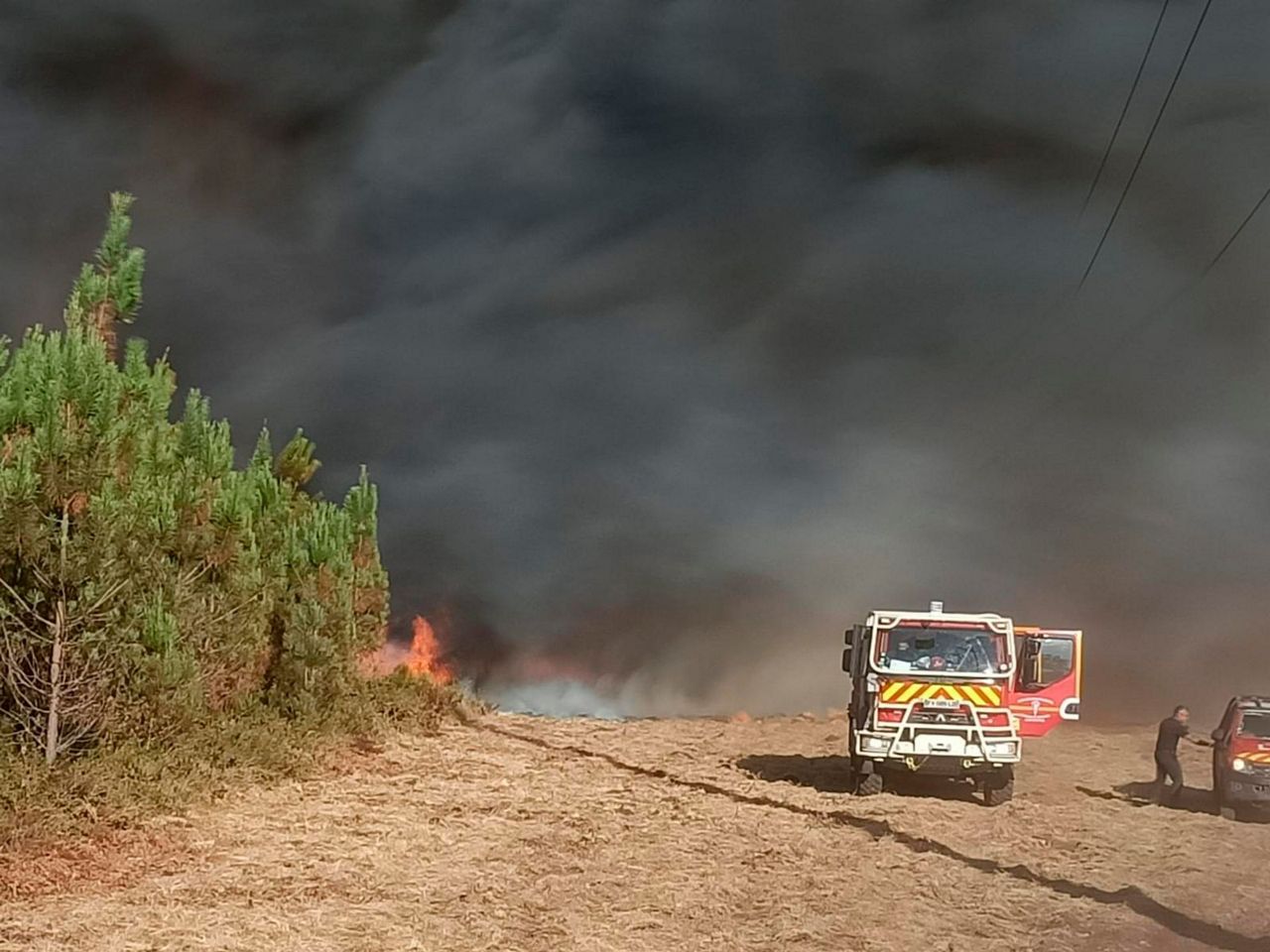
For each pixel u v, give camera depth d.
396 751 22.55
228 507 17.11
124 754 15.43
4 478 13.78
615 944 10.95
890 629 20.88
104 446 14.62
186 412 17.45
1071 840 17.31
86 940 10.12
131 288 16.16
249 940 10.39
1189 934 11.98
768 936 11.46
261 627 20.02
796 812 18.88
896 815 18.89
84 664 14.73
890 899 13.12
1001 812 19.69
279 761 18.55
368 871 13.34
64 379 14.45
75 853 12.93
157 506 15.64
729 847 15.78
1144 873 15.09
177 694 15.88
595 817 17.48
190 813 15.23
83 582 14.57
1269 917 12.88
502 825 16.45
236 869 12.98
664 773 22.80
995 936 11.73
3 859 12.32
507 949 10.63
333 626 22.20
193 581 16.98
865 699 21.06
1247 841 17.83
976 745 20.39
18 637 14.53
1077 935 11.84
